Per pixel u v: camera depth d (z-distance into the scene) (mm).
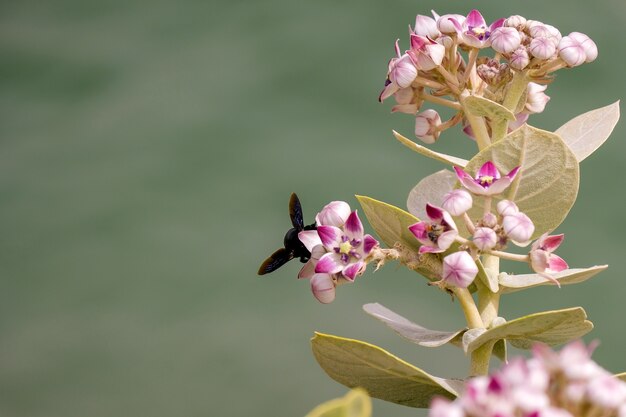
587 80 2979
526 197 1261
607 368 2613
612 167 2889
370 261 1243
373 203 1245
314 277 1240
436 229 1230
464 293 1263
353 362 1227
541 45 1272
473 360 1259
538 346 1128
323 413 1070
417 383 1236
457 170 1239
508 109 1289
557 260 1236
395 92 1304
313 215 2926
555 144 1252
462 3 3256
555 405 1123
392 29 3287
